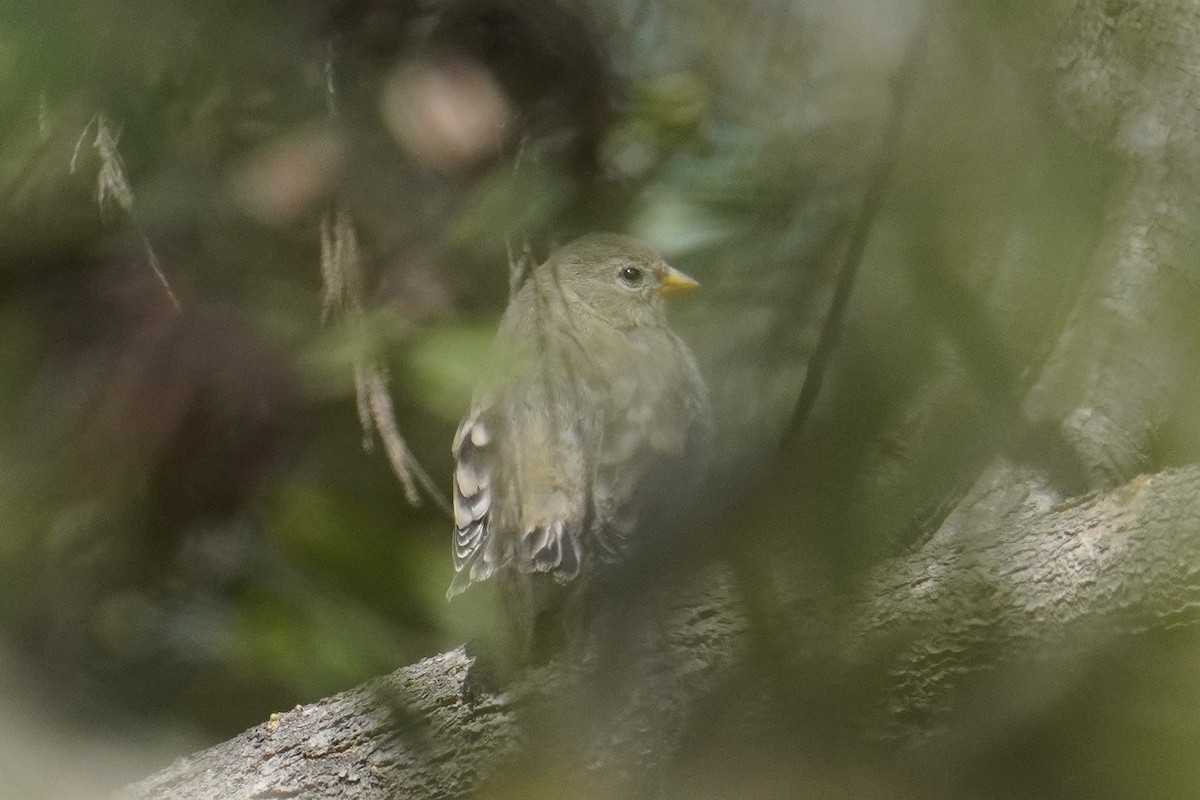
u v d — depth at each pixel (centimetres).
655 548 761
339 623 1102
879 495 710
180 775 779
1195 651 638
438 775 747
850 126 786
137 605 1148
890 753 698
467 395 926
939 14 707
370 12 855
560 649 764
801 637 693
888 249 736
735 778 717
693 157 933
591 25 898
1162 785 684
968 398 717
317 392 1017
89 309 1005
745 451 888
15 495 1067
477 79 884
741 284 892
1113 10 813
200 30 752
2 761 1081
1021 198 729
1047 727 684
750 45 831
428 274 900
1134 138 822
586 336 939
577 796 736
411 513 1106
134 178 862
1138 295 817
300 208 878
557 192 916
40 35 658
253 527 1098
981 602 660
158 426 1028
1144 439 803
